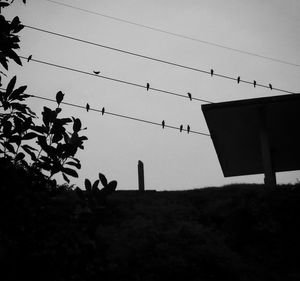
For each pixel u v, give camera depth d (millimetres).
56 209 4086
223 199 17844
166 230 14555
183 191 20000
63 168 4277
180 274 11312
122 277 10883
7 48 4535
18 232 3789
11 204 3875
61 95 4531
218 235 14688
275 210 15297
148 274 11266
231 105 18344
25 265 3670
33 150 4289
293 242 13781
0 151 4238
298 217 14766
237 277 11508
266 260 13133
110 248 12312
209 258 12039
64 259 3863
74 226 4039
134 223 14688
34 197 4051
